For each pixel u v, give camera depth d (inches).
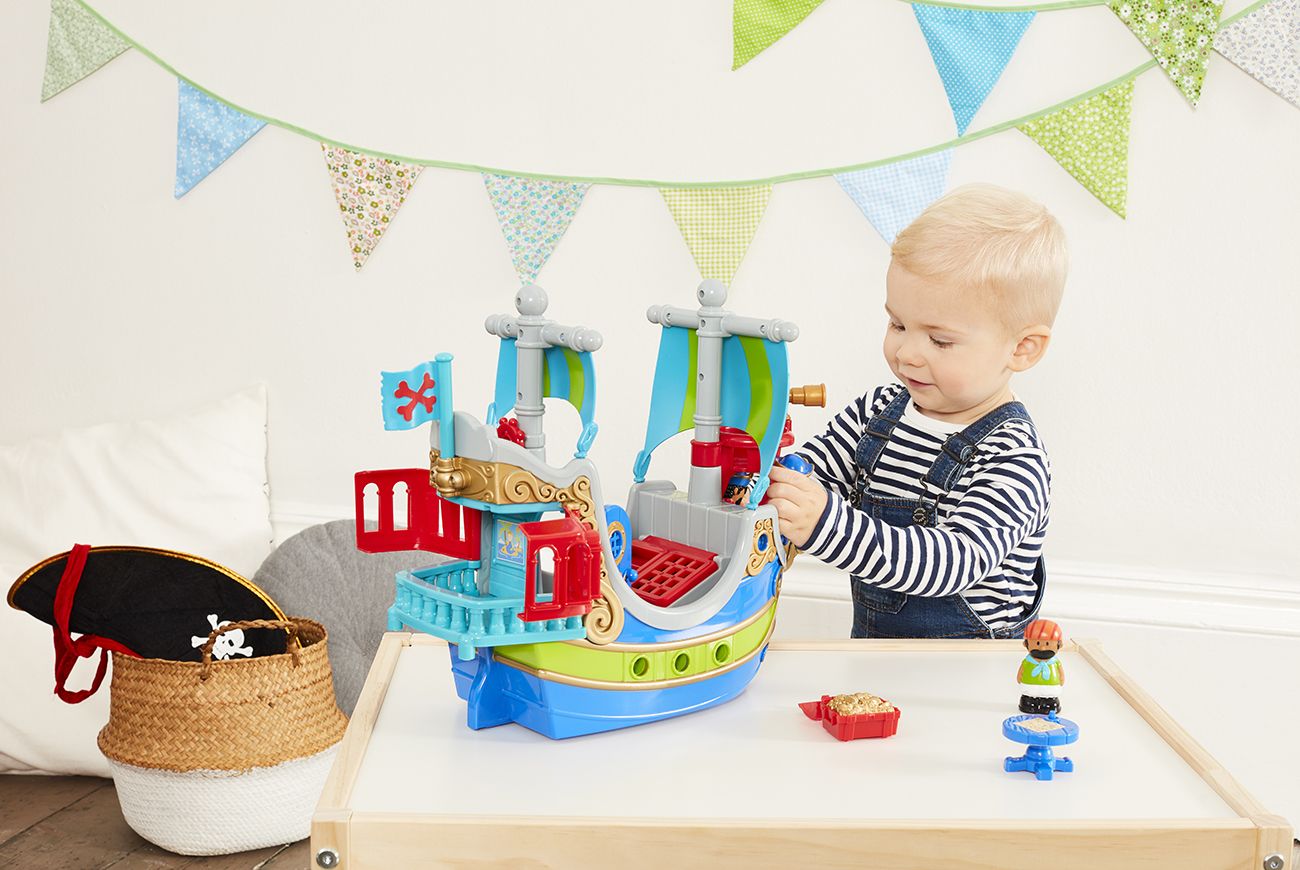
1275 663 67.4
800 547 38.8
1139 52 63.2
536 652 32.8
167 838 61.2
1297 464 66.0
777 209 68.3
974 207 44.1
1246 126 63.4
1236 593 67.3
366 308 74.0
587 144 69.7
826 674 38.7
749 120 67.7
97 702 69.7
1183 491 67.2
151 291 76.4
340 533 72.2
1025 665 34.1
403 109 71.4
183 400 77.3
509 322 35.3
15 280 77.8
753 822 28.5
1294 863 65.6
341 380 75.2
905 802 29.9
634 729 34.2
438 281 72.8
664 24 67.7
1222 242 64.6
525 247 70.7
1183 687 68.4
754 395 36.9
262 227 74.4
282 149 73.2
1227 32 62.2
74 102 75.0
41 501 74.4
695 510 37.5
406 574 34.5
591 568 32.0
